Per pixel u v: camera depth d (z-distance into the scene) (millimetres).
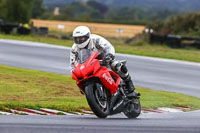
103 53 25969
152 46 121062
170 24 150875
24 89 39031
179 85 52062
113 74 25859
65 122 22203
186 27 147625
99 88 24328
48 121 22453
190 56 91500
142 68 65875
